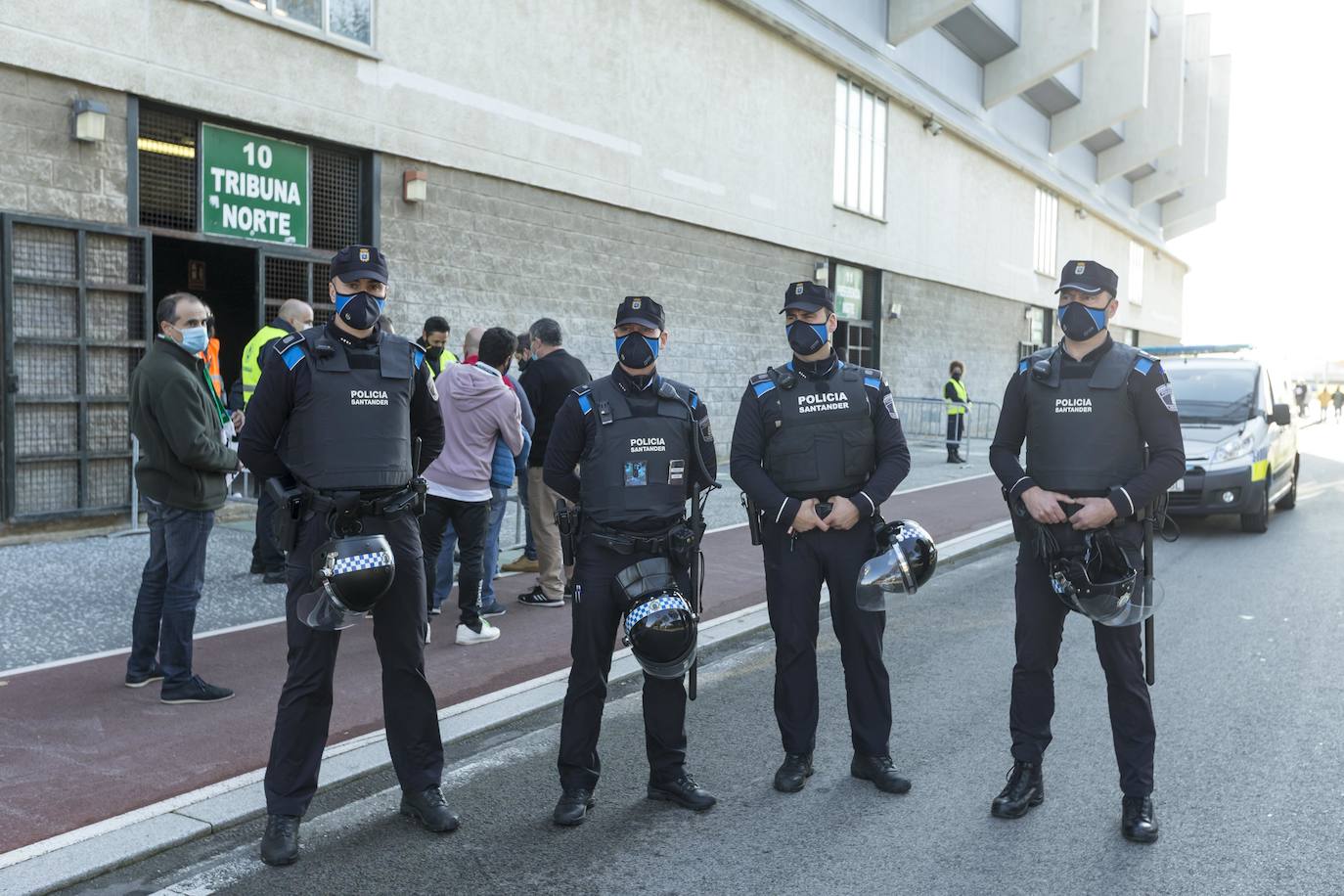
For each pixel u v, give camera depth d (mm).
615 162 14391
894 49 21719
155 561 5098
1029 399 4031
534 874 3523
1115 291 3924
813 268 19703
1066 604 3951
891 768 4289
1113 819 3945
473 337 8219
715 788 4285
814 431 4188
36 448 8570
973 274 26844
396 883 3445
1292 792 4168
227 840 3748
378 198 11219
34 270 8477
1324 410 49156
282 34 10125
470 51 12086
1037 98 29469
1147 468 3824
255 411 3635
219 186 9859
